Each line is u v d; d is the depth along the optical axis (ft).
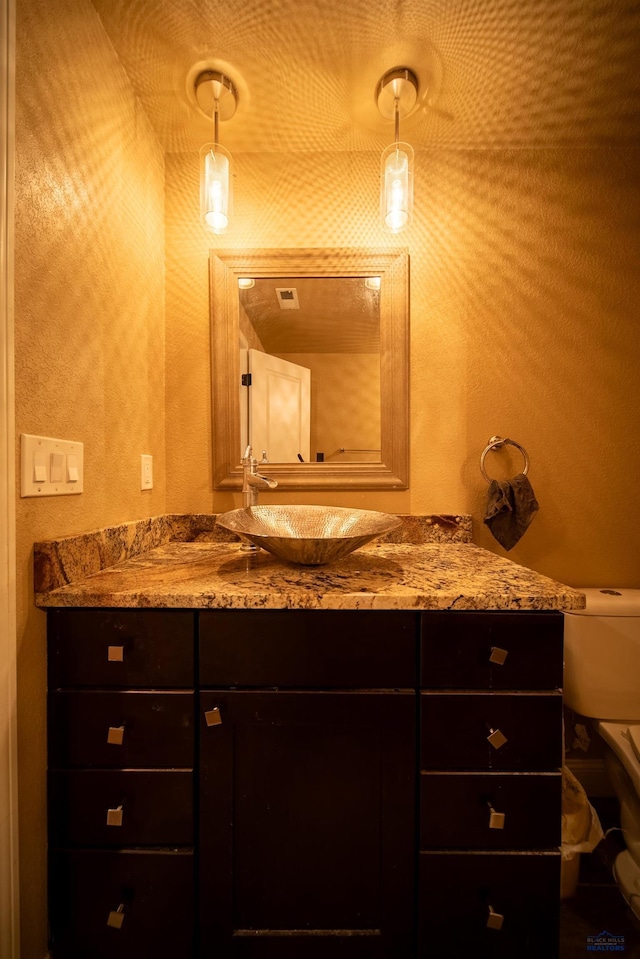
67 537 2.79
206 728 2.55
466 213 4.40
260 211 4.43
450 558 3.63
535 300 4.40
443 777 2.55
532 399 4.41
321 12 3.11
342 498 4.46
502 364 4.41
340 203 4.43
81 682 2.57
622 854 3.64
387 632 2.55
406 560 3.54
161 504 4.38
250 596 2.51
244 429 4.45
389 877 2.56
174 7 3.07
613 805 4.44
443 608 2.49
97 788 2.56
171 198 4.46
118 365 3.54
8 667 2.31
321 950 2.56
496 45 3.34
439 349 4.42
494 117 3.99
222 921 2.55
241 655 2.55
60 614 2.58
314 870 2.57
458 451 4.43
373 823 2.57
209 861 2.55
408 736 2.55
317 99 3.80
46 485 2.62
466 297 4.40
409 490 4.44
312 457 4.42
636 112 3.93
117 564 3.37
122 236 3.59
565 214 4.38
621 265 4.38
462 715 2.55
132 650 2.57
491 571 3.14
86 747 2.57
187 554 3.79
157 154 4.27
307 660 2.55
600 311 4.39
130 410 3.75
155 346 4.25
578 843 3.39
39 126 2.55
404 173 3.56
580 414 4.40
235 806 2.57
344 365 4.40
